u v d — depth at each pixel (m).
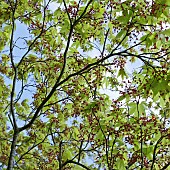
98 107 8.85
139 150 8.69
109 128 8.69
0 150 11.02
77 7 9.97
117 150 8.67
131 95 8.11
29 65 11.52
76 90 11.09
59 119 11.26
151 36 7.21
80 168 8.97
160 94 6.86
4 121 11.25
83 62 11.22
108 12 9.34
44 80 11.74
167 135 8.48
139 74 7.99
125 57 10.15
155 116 8.98
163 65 7.32
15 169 10.67
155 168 8.78
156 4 7.25
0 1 10.76
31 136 11.49
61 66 11.36
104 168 9.58
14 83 10.23
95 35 10.30
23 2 11.10
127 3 7.40
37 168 11.09
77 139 11.03
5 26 10.88
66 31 10.31
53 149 11.02
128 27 7.74
